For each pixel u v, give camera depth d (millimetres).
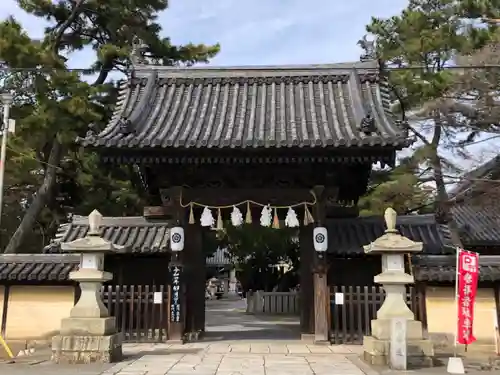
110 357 9984
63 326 10156
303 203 13094
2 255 13148
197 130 13180
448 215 19531
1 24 17422
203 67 16016
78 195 24281
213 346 12344
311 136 12672
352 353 11273
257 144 11859
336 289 13039
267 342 13094
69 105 18109
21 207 28391
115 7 22172
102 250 10578
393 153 12070
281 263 29875
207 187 13641
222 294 51219
